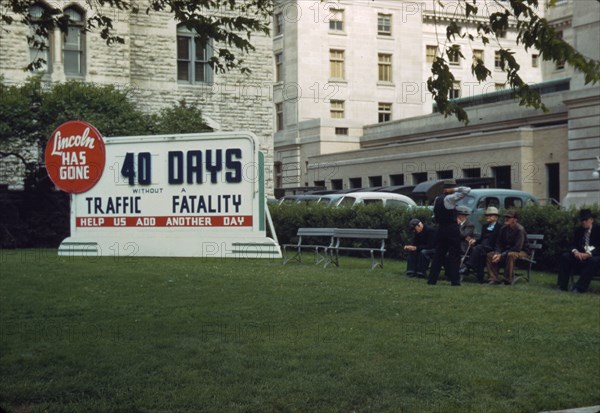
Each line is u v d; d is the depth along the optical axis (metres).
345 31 62.44
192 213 20.97
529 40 8.68
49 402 8.11
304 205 26.33
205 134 20.77
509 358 9.97
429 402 8.31
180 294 14.41
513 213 16.92
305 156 61.19
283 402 8.11
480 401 8.41
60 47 34.22
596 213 19.38
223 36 11.48
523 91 9.05
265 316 12.30
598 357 10.15
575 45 43.16
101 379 8.82
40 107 28.12
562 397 8.62
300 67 60.97
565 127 45.34
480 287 15.87
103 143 21.62
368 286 15.62
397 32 64.25
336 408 8.03
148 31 36.62
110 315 12.38
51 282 15.76
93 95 28.70
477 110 50.59
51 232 28.06
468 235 17.77
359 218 23.88
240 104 38.50
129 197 21.52
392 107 64.38
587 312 12.87
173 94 37.19
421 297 14.22
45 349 10.11
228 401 8.13
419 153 51.72
